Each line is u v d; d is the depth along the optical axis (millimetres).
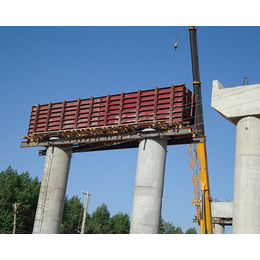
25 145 34969
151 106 29453
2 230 53281
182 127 27781
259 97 24641
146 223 26266
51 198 31938
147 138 28766
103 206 84938
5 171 61812
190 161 50406
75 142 32500
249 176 23328
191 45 45750
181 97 28516
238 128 24969
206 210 39156
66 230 72312
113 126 30094
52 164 33000
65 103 34250
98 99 32500
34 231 30875
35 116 35219
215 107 26016
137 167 28359
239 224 22688
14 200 57375
